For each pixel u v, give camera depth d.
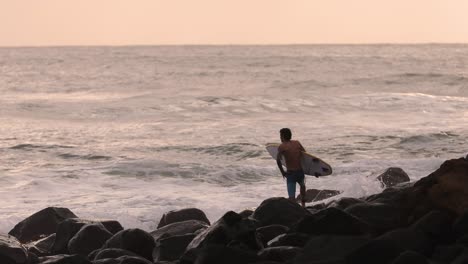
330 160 42.53
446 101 74.31
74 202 31.03
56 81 124.81
